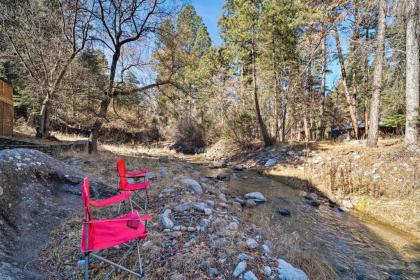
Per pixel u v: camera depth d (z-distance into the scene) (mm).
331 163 9133
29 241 3082
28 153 4262
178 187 5375
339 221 5578
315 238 4594
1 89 9320
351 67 11906
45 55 10195
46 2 10523
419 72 8094
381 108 12406
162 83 9539
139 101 10766
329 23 10961
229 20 13633
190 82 18828
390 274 3619
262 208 5973
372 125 9375
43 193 3932
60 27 9977
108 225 2418
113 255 2912
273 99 15367
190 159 15078
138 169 7094
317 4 11219
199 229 3512
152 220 3709
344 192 7160
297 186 8422
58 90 10461
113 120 13070
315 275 3256
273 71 13797
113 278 2547
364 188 7027
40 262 2775
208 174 9906
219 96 16672
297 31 13234
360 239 4715
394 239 4777
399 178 7012
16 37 9727
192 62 10781
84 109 9680
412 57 7969
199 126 18453
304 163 10141
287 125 17047
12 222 3227
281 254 3453
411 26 7918
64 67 10078
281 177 9609
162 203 4453
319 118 15117
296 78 13445
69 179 4461
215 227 3598
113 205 4270
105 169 6582
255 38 12898
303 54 12578
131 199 4305
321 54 13234
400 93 10219
